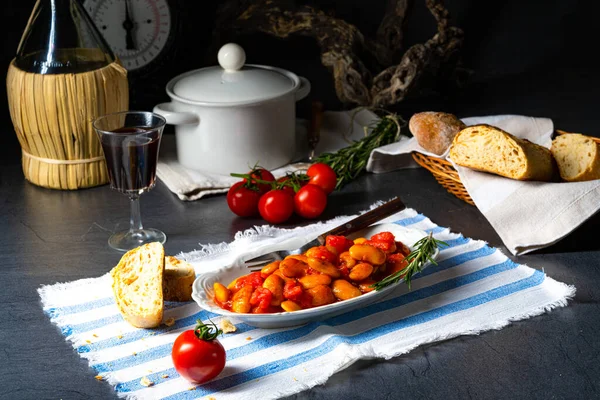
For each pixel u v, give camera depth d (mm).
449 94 2230
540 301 1264
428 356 1140
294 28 2039
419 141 1616
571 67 2383
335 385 1079
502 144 1425
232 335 1175
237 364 1108
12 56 2170
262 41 2363
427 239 1237
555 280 1325
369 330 1185
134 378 1085
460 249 1426
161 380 1081
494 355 1141
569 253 1430
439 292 1291
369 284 1204
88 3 1875
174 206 1663
